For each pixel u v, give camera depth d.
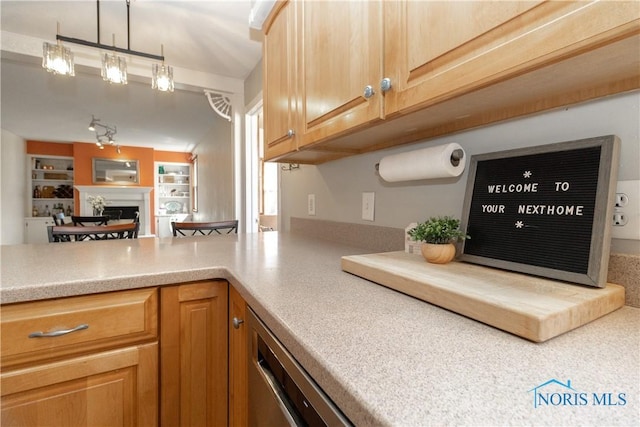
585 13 0.45
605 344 0.48
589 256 0.61
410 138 1.10
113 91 3.75
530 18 0.51
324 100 1.04
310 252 1.32
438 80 0.66
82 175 7.11
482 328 0.54
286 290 0.76
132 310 0.95
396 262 0.87
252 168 3.19
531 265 0.70
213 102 3.25
